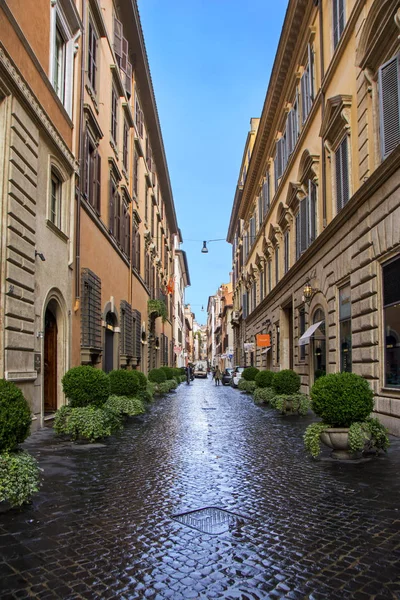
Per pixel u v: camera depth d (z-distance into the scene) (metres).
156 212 39.28
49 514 5.32
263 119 27.84
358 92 12.84
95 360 17.22
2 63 8.86
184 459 8.38
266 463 8.02
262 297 33.34
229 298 82.69
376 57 11.62
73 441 9.91
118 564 4.02
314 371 18.58
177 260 73.81
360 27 12.55
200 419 14.61
